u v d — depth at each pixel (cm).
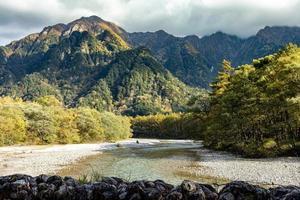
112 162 5047
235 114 6169
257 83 6197
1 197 928
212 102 7706
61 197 921
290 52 6675
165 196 860
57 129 10762
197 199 838
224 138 6431
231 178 3266
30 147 8944
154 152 7050
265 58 7250
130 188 887
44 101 15212
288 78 5347
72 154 6775
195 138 14312
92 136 12156
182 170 3919
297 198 761
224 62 8162
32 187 941
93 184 929
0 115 9538
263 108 5562
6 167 4444
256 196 825
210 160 4938
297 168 3672
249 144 5425
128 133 15588
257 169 3759
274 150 4934
